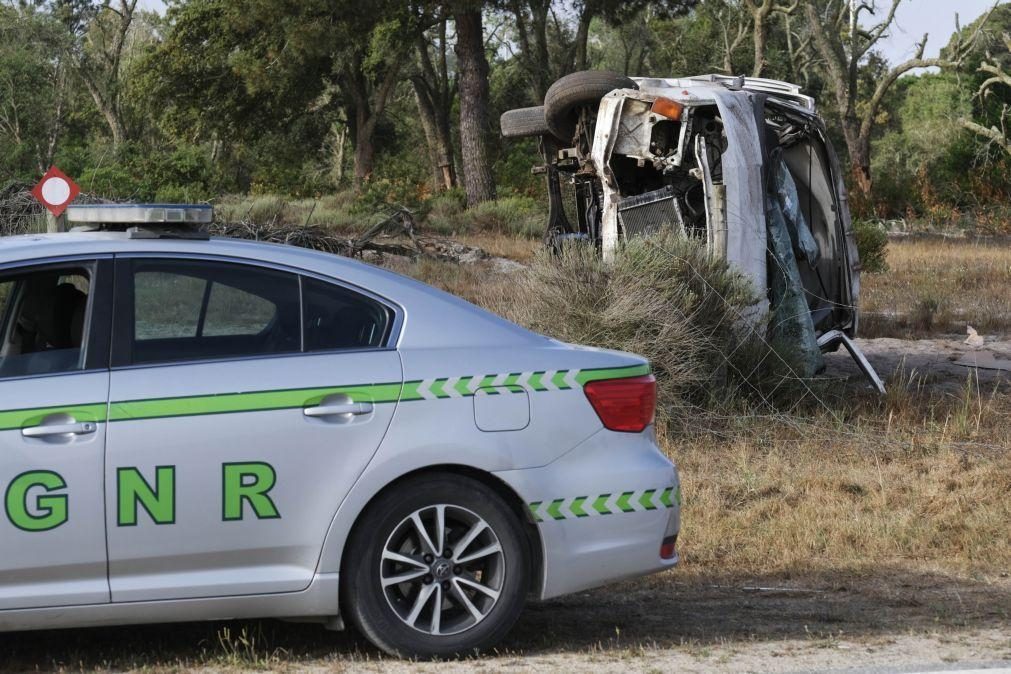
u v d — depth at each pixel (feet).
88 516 16.44
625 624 20.59
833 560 25.36
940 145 217.36
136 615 16.70
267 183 171.42
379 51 155.53
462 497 17.48
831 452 34.45
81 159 171.12
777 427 37.11
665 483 18.49
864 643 19.15
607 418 18.25
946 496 29.45
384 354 17.62
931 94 261.65
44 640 19.07
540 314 39.11
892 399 40.47
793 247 43.65
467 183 150.71
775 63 231.50
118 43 241.55
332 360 17.46
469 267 86.12
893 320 64.69
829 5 204.74
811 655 18.35
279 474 16.93
